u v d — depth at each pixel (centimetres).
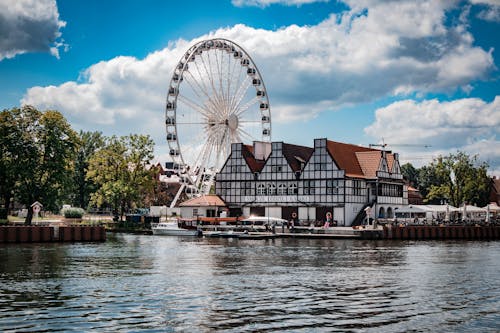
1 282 4094
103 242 7806
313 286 4000
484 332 2814
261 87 11638
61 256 5828
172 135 10812
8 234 7244
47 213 12950
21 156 8819
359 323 2941
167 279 4291
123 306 3281
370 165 10662
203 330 2795
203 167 10938
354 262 5450
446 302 3466
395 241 8312
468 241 8544
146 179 11050
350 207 9950
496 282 4216
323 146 10025
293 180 10288
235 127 11056
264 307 3281
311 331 2794
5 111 8825
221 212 10662
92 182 16100
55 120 8938
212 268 4956
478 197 13975
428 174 19962
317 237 8612
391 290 3856
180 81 10800
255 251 6581
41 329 2780
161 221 11562
